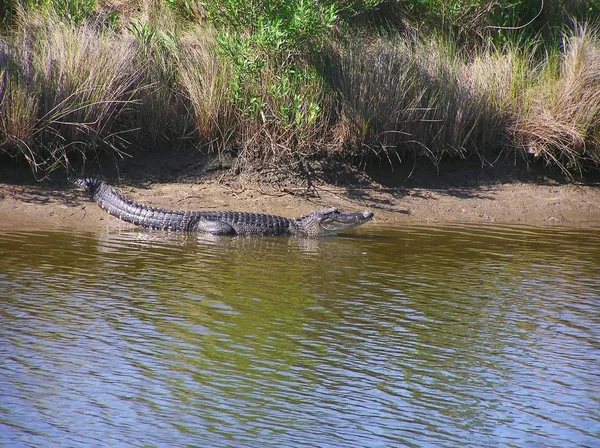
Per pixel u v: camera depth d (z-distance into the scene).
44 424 7.62
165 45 19.45
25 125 16.92
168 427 7.67
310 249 15.27
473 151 20.59
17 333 9.77
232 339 9.95
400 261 14.33
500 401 8.51
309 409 8.14
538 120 20.53
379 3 22.73
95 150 18.06
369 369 9.19
